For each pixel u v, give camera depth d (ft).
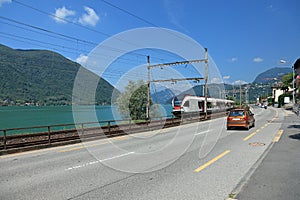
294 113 145.89
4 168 24.93
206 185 18.08
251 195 15.85
